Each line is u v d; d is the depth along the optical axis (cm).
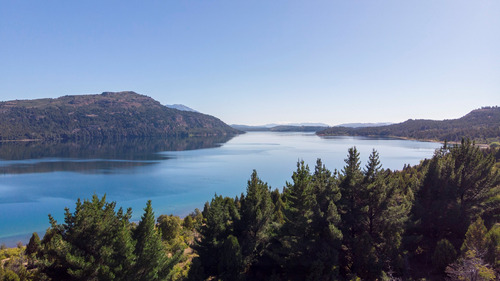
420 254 3438
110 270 1903
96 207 2098
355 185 3139
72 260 1781
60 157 19588
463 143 4012
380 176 3075
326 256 2639
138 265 2003
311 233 2883
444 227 3503
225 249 2756
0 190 10144
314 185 3209
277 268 3092
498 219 3784
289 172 14562
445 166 3900
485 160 3819
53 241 1864
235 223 3197
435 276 2922
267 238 3167
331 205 2828
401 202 3797
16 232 6519
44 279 1914
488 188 3731
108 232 2069
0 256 3853
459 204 3516
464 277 2209
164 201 9219
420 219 3284
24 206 8344
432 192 3697
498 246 2570
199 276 2634
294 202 2938
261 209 3200
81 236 1983
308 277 2645
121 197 9588
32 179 12044
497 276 2361
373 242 2947
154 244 2145
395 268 2914
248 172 14438
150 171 14538
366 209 2986
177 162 17975
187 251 4122
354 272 2845
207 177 13100
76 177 12625
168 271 2277
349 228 3009
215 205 3153
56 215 7606
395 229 3019
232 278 2714
